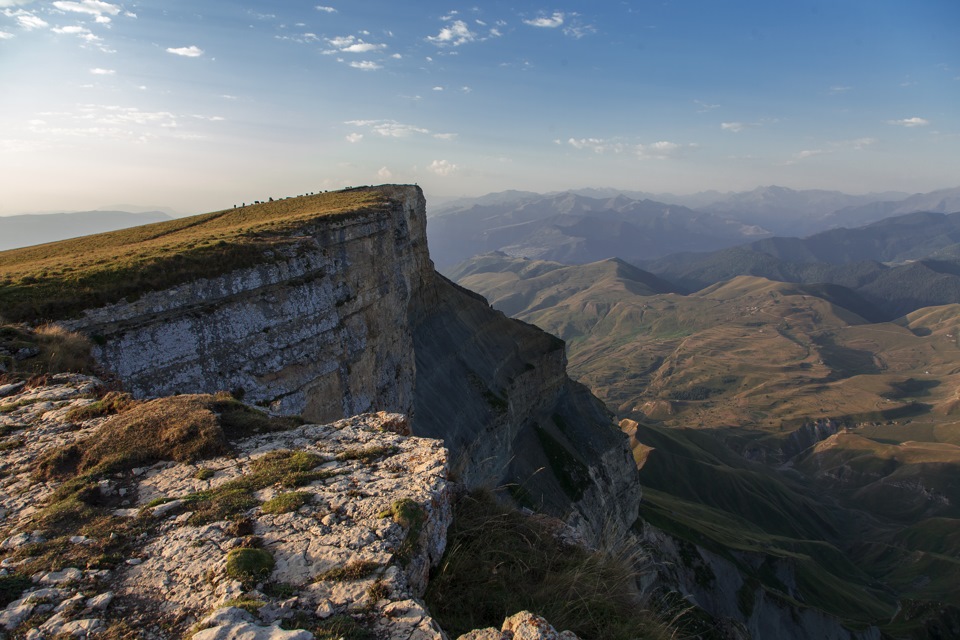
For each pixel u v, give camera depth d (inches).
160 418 502.6
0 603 285.4
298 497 380.8
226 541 337.7
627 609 392.5
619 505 3693.4
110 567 318.0
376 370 1902.1
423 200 3422.7
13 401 614.9
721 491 6934.1
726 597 3634.4
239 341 1222.9
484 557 393.1
